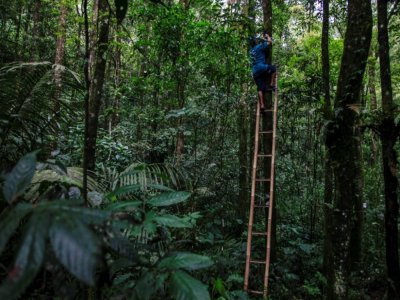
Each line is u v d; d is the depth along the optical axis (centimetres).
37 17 994
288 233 726
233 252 546
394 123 360
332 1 746
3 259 205
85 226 83
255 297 461
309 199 780
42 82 333
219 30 616
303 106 791
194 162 691
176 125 829
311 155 871
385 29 399
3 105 325
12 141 321
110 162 655
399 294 376
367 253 695
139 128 932
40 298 188
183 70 661
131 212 187
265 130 564
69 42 956
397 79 1111
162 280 138
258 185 825
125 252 129
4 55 587
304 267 595
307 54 941
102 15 483
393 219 378
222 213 695
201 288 132
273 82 562
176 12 620
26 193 240
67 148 583
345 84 349
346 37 354
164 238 235
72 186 244
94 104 458
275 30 1060
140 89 798
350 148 345
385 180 382
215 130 748
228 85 656
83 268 75
